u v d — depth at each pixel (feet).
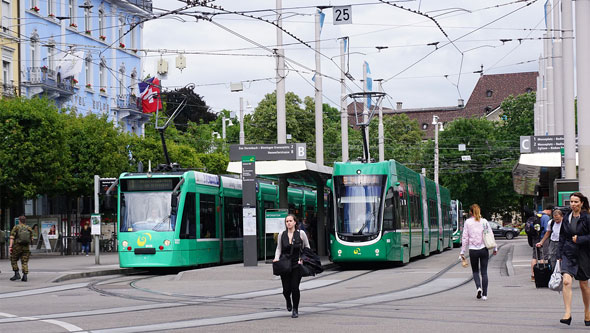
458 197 297.12
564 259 44.01
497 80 474.49
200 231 103.55
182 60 120.37
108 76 212.23
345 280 83.92
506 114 313.12
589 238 43.34
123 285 81.61
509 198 298.97
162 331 44.19
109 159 163.12
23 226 87.04
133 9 225.15
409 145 327.47
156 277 94.32
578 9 77.00
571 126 98.99
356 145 302.66
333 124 320.91
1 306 61.46
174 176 99.86
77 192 162.20
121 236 98.94
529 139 121.39
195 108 318.45
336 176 104.01
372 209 101.81
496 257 132.46
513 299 59.31
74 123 162.40
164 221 98.63
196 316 51.52
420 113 504.02
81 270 100.83
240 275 89.35
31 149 139.85
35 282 85.66
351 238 101.19
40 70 178.60
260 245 123.03
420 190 129.49
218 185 111.45
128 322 48.88
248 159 98.12
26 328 46.55
